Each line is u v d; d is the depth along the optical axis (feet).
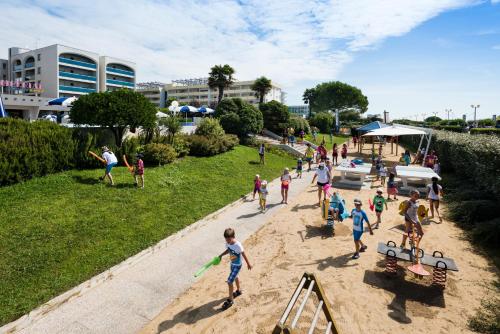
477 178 45.55
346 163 65.62
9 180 37.04
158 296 22.31
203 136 71.20
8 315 19.12
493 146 39.34
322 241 31.86
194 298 22.21
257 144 92.73
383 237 32.68
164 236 31.58
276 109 123.34
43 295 21.16
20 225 29.50
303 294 22.47
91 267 24.90
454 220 37.19
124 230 31.45
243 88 324.60
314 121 197.57
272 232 34.55
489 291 22.54
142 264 26.68
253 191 49.65
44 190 37.55
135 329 18.93
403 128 81.41
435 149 83.87
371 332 18.49
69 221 31.50
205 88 339.16
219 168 61.62
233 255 21.21
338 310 20.53
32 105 124.98
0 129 38.27
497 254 28.43
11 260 24.52
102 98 49.57
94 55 219.20
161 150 55.31
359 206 27.66
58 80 199.11
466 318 19.65
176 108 97.45
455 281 24.00
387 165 81.71
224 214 40.34
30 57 212.43
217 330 18.88
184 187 47.16
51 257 25.55
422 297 21.93
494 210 34.40
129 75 241.35
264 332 18.66
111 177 42.19
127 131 59.41
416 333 18.37
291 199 48.37
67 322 19.25
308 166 77.46
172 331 18.80
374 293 22.43
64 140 44.86
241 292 22.76
